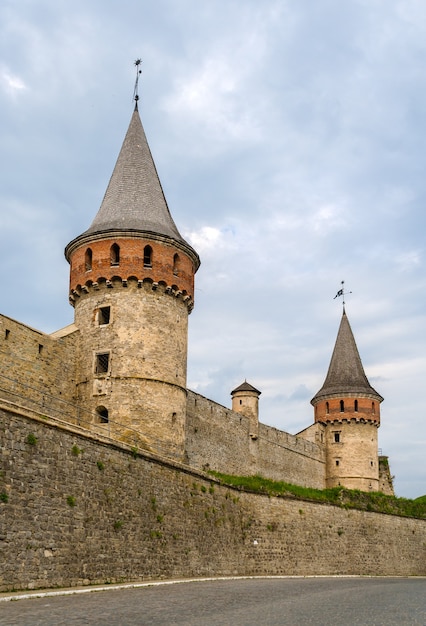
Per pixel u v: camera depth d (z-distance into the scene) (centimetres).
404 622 1653
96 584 2545
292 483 6291
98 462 2731
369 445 7138
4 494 2166
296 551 4603
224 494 3934
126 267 3756
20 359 3278
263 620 1600
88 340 3734
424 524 6375
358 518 5491
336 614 1791
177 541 3256
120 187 4097
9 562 2141
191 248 4022
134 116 4459
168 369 3741
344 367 7462
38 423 2395
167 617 1606
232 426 5309
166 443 3625
